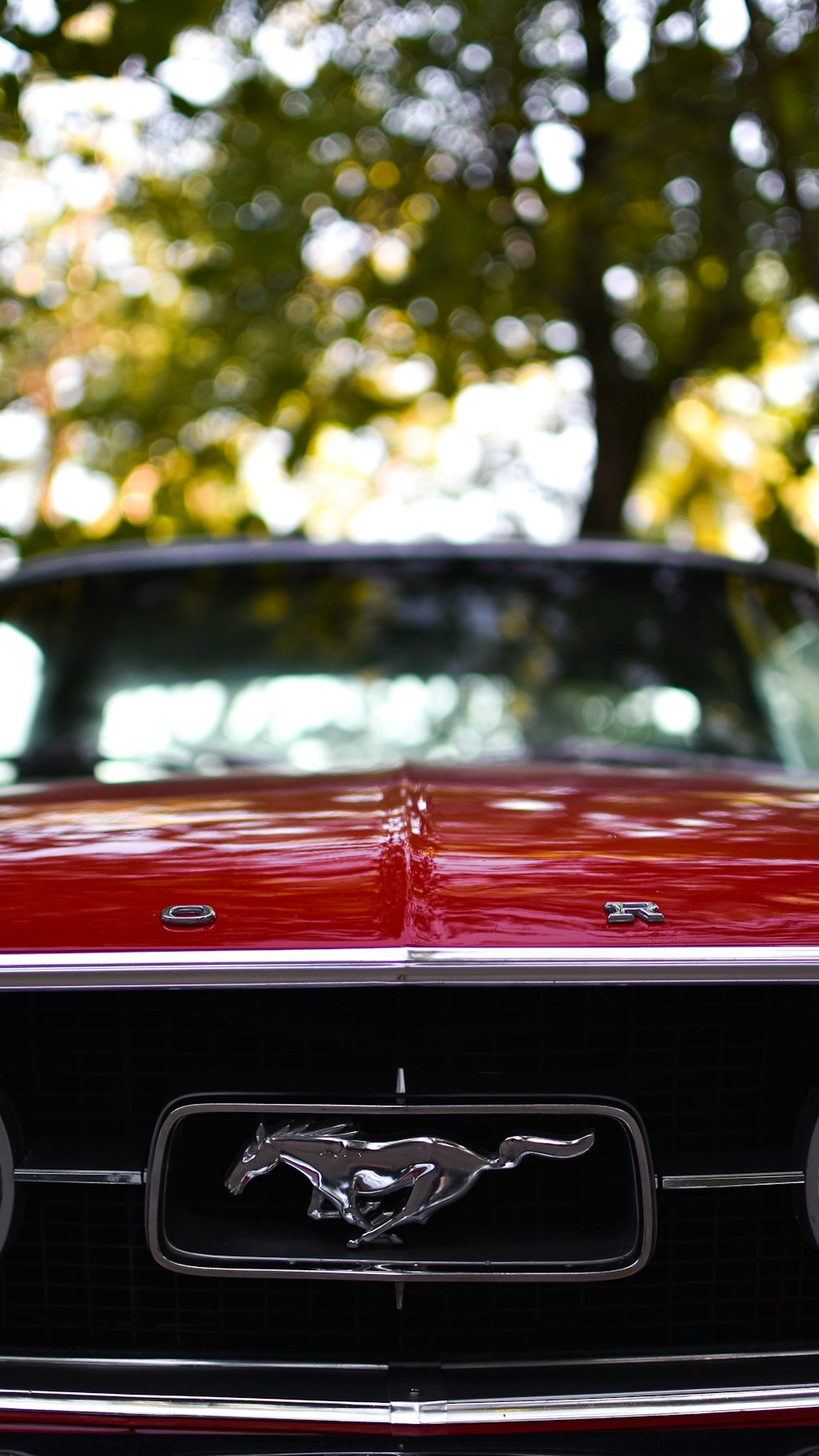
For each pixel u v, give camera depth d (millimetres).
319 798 1882
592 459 6973
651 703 2691
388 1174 1383
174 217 6051
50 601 2869
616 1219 1431
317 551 2912
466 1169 1384
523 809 1769
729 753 2631
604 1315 1444
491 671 2736
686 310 6828
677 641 2758
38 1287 1466
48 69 3344
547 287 6082
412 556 2893
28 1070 1470
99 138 4863
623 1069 1445
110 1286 1442
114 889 1500
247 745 2688
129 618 2818
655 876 1505
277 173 5719
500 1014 1432
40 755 2510
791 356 6641
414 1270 1376
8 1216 1422
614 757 2502
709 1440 1369
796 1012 1459
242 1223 1428
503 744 2672
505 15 5547
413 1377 1387
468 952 1374
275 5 5121
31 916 1460
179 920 1430
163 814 1808
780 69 4039
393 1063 1426
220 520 6293
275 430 6395
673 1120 1438
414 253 5891
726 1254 1467
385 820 1707
